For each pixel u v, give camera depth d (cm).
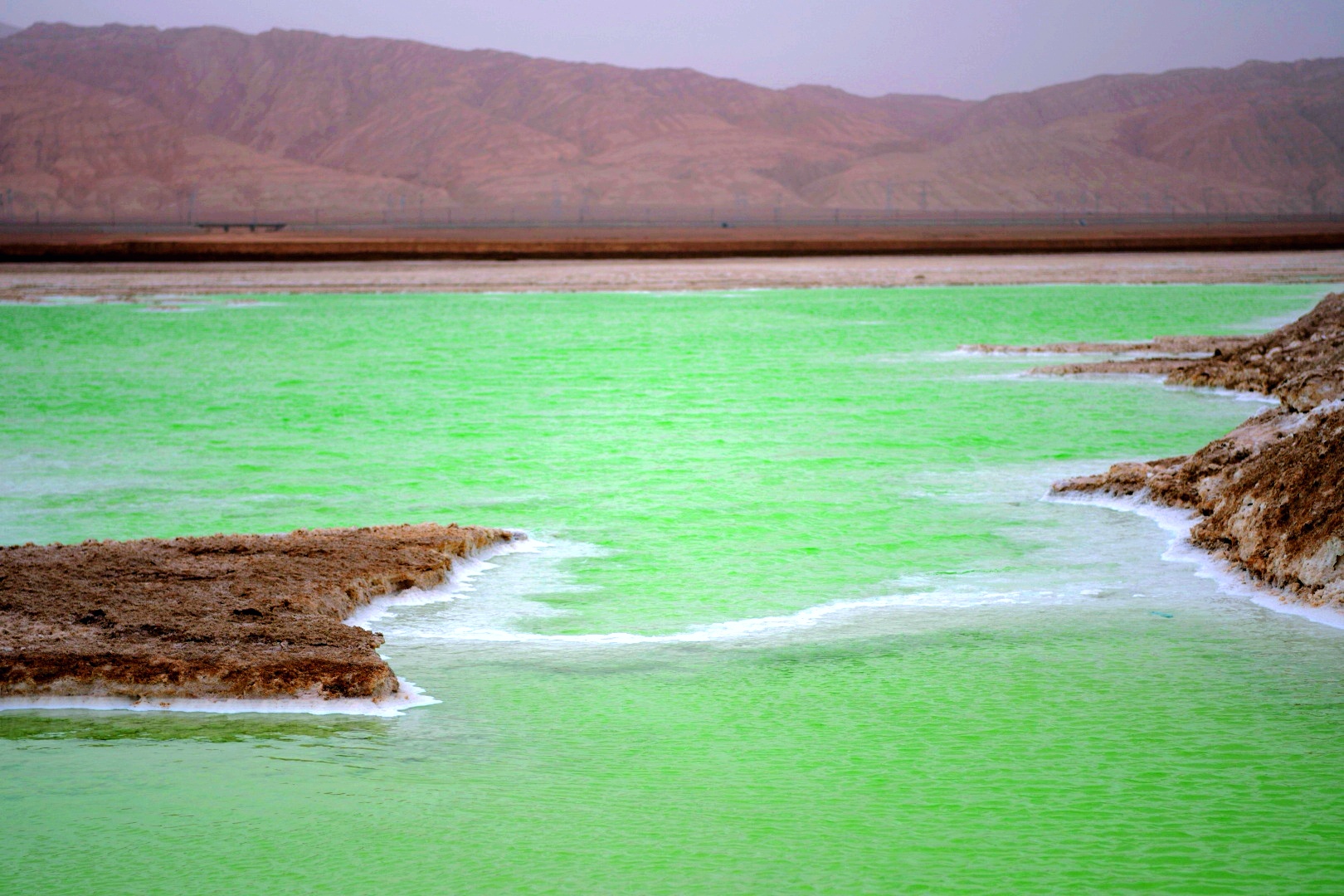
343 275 11494
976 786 1152
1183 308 7831
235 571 1741
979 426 3353
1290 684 1392
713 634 1619
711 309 8081
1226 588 1780
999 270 11775
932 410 3659
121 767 1205
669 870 1004
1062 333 6353
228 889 973
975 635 1594
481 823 1086
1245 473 1980
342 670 1380
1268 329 6369
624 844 1044
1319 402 2242
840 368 4841
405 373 4866
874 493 2498
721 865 1010
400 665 1495
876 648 1551
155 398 4144
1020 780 1162
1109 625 1623
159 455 3034
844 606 1736
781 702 1368
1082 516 2239
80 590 1636
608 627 1645
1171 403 3681
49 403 4006
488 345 5916
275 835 1059
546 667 1487
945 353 5312
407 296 9194
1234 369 3938
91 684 1365
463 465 2880
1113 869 998
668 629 1636
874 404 3812
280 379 4662
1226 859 1011
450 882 982
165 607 1566
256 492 2566
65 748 1251
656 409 3812
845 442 3131
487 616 1692
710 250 15400
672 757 1224
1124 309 7738
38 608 1557
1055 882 980
